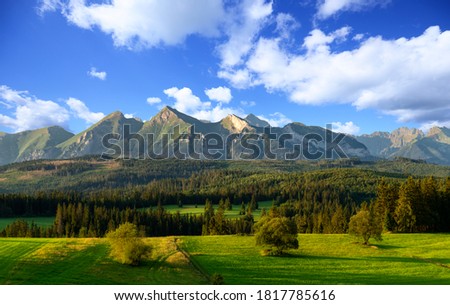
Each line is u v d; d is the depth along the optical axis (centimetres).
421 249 8488
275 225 7906
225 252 8112
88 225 15975
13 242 8256
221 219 14375
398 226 11081
